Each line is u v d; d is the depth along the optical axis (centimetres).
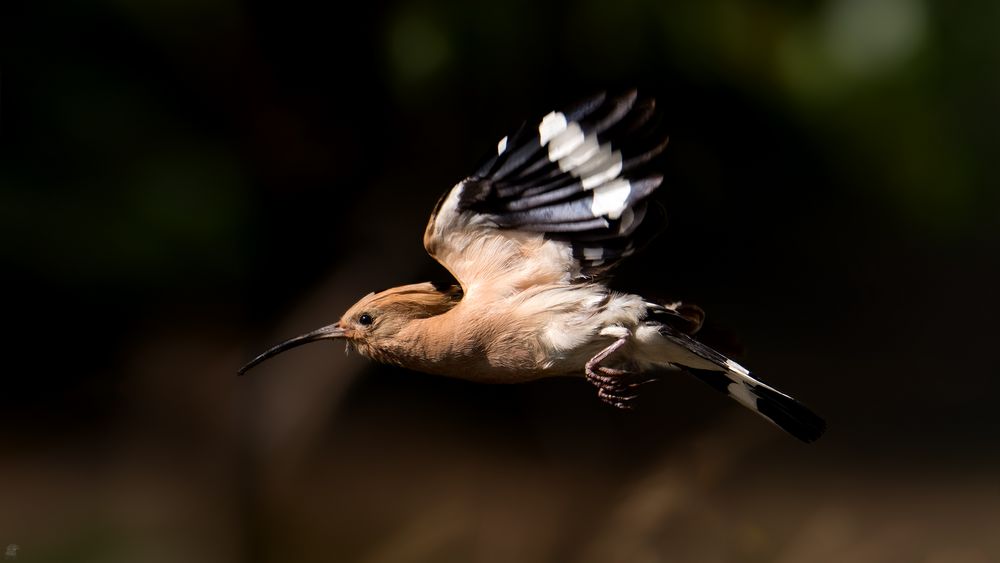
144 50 1152
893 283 1798
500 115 1066
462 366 632
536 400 1545
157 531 1199
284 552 1170
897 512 1213
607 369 598
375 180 1283
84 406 1494
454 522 1138
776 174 1179
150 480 1316
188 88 1190
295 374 1252
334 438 1462
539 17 973
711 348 657
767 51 907
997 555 1115
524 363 621
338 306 1264
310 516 1216
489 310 613
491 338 615
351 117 1256
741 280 1656
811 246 1659
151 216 1188
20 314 1432
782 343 1702
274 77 1214
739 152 1107
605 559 928
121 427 1422
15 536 1180
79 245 1191
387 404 1602
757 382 593
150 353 1423
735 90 1006
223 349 1369
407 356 646
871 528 1154
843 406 1572
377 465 1416
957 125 958
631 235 600
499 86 1018
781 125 1046
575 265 615
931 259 1852
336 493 1299
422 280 1281
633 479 1183
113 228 1188
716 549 921
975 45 872
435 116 1130
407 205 1267
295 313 1274
